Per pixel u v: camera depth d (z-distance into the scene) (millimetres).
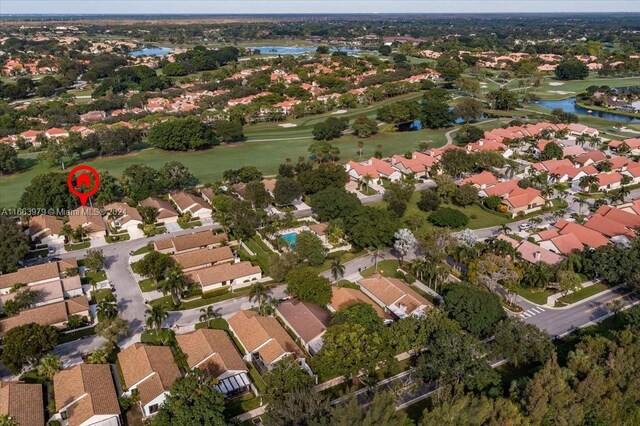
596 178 175750
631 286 113312
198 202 156500
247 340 92312
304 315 97812
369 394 82125
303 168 183875
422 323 90625
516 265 113438
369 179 180250
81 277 119562
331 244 134750
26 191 151000
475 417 67125
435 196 159875
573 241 129250
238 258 128500
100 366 84375
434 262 116750
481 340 94562
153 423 70312
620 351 79250
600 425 72312
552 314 105250
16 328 87125
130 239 139875
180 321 102375
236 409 79625
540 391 71562
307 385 77125
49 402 78938
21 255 119312
